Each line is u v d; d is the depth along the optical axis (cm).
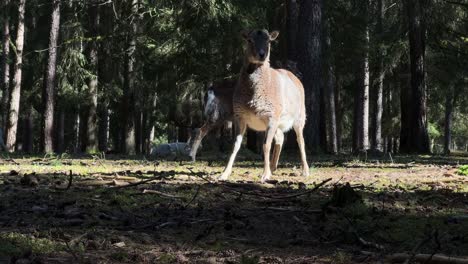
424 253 482
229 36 2442
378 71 3189
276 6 2611
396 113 4078
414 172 1220
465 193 853
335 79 3750
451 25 2772
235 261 441
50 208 623
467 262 433
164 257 439
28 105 3744
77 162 1446
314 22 2016
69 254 442
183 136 3709
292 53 2198
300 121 1103
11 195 716
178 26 2517
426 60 2969
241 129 984
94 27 3148
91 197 711
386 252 487
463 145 8575
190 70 2609
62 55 2948
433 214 667
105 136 3419
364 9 2781
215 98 1480
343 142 5769
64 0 2956
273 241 521
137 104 3356
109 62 3306
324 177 1070
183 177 965
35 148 5359
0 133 2559
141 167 1260
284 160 1641
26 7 3431
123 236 506
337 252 479
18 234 489
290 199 732
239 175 1059
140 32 2883
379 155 2219
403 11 2539
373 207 672
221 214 630
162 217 602
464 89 3559
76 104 3158
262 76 956
